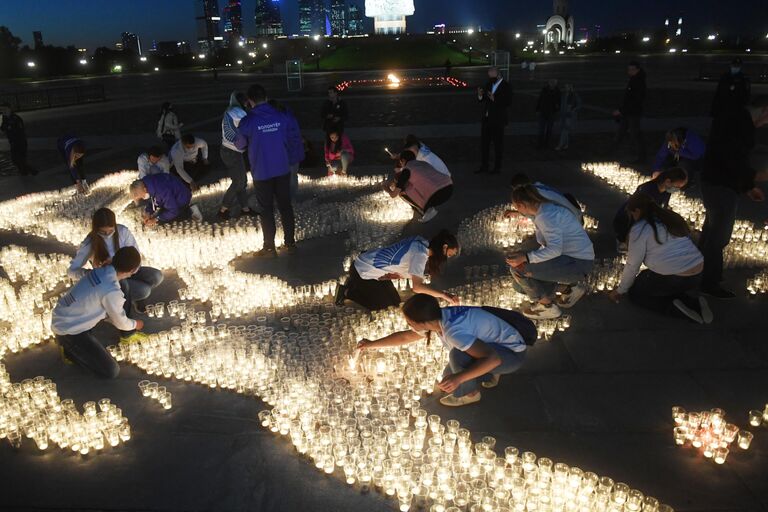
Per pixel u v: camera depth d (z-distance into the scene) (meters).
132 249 5.34
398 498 3.80
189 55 112.00
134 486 3.98
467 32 91.62
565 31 110.25
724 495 3.78
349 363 5.17
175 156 10.24
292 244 8.45
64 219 10.16
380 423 4.34
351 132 20.44
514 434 4.41
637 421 4.53
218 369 5.23
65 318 5.12
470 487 3.74
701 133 17.69
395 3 130.75
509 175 13.08
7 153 18.31
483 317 4.57
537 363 5.34
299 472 4.08
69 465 4.20
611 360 5.36
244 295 6.67
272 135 7.77
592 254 6.01
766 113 5.98
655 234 5.79
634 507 3.49
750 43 92.94
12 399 4.62
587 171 13.37
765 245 7.70
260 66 77.06
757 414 4.41
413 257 5.75
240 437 4.45
